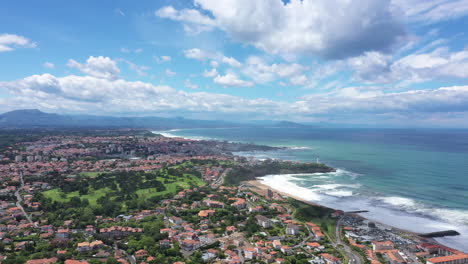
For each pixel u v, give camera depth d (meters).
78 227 176.12
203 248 149.75
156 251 143.75
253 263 136.25
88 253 142.75
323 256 142.00
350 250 153.62
